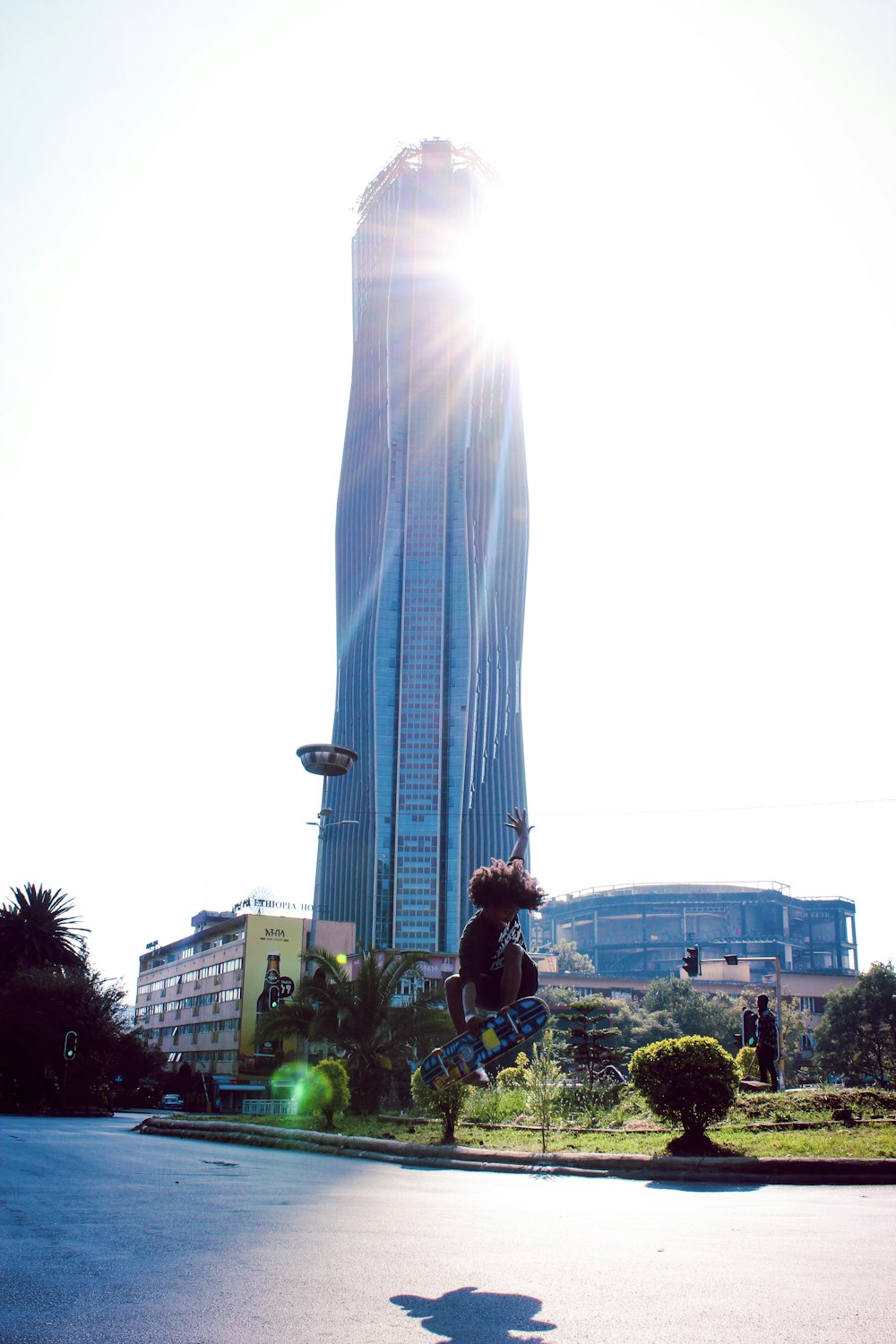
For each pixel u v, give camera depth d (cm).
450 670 18450
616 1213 1027
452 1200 1163
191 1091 8194
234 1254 715
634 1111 2561
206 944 10819
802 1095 2295
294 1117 3181
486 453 19650
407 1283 612
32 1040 6525
